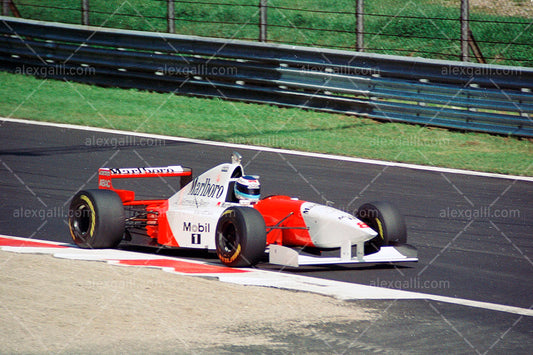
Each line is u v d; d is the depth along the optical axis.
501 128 29.39
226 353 9.86
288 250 13.88
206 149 27.00
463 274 15.16
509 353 10.61
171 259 15.14
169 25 37.72
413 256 15.07
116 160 25.02
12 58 38.25
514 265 16.02
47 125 29.67
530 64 40.12
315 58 32.56
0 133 28.14
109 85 36.19
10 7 46.09
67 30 36.53
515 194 22.72
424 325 11.63
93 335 10.14
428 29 44.28
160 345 9.96
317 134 29.58
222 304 11.79
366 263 15.57
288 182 23.08
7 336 9.92
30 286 12.04
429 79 30.56
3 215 19.08
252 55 33.50
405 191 22.59
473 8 46.06
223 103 33.66
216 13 48.03
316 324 11.22
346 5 47.84
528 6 46.12
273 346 10.22
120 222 15.52
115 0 50.50
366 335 10.93
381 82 31.14
